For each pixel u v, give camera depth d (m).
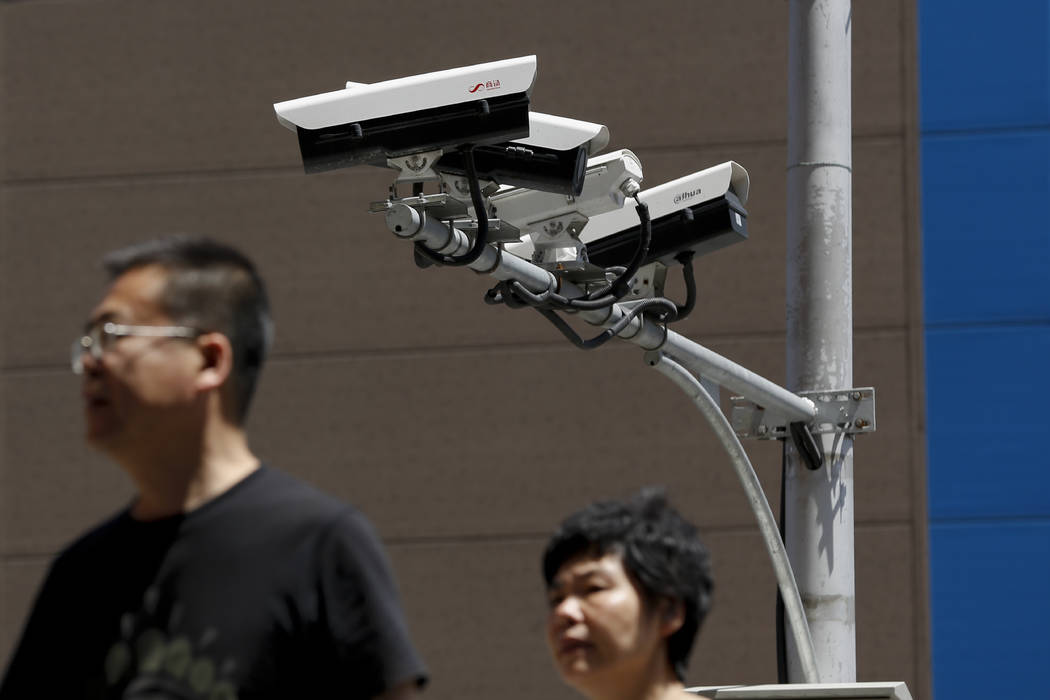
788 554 14.48
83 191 32.31
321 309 31.48
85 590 5.10
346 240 31.62
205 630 4.84
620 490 30.23
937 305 29.77
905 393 29.64
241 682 4.80
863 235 30.03
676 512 5.59
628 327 12.04
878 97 30.27
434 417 30.97
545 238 11.15
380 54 31.80
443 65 31.64
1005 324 29.52
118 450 5.10
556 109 31.25
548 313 11.46
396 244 31.48
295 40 32.09
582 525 5.46
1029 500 29.14
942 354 29.61
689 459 30.16
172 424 5.07
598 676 5.41
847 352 14.62
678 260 12.96
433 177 10.10
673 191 12.78
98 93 32.53
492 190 10.43
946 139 30.02
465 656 30.36
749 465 13.09
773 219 30.44
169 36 32.47
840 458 14.39
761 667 29.45
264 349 5.32
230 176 32.03
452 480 30.78
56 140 32.50
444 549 30.62
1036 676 28.81
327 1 32.06
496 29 31.50
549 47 31.38
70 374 32.06
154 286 5.13
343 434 31.14
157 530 5.04
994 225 29.77
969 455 29.38
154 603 4.92
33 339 32.16
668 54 31.11
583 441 30.52
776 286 30.23
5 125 32.62
